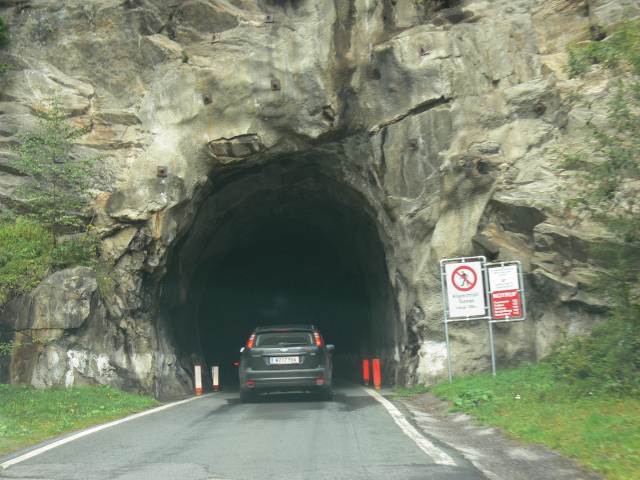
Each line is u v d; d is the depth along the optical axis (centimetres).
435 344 1303
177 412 975
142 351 1311
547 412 715
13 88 1464
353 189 1562
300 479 466
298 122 1413
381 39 1422
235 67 1407
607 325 923
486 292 1183
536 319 1234
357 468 502
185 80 1423
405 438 655
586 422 626
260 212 1919
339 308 2466
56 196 1308
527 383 934
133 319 1328
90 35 1506
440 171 1360
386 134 1428
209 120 1420
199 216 1598
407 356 1389
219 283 2403
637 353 812
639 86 875
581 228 1208
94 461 556
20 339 1131
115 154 1398
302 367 1128
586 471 471
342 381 1964
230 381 2339
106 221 1333
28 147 1268
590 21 1534
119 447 634
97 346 1193
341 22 1401
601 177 881
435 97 1389
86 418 880
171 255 1480
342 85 1408
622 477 438
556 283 1193
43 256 1237
